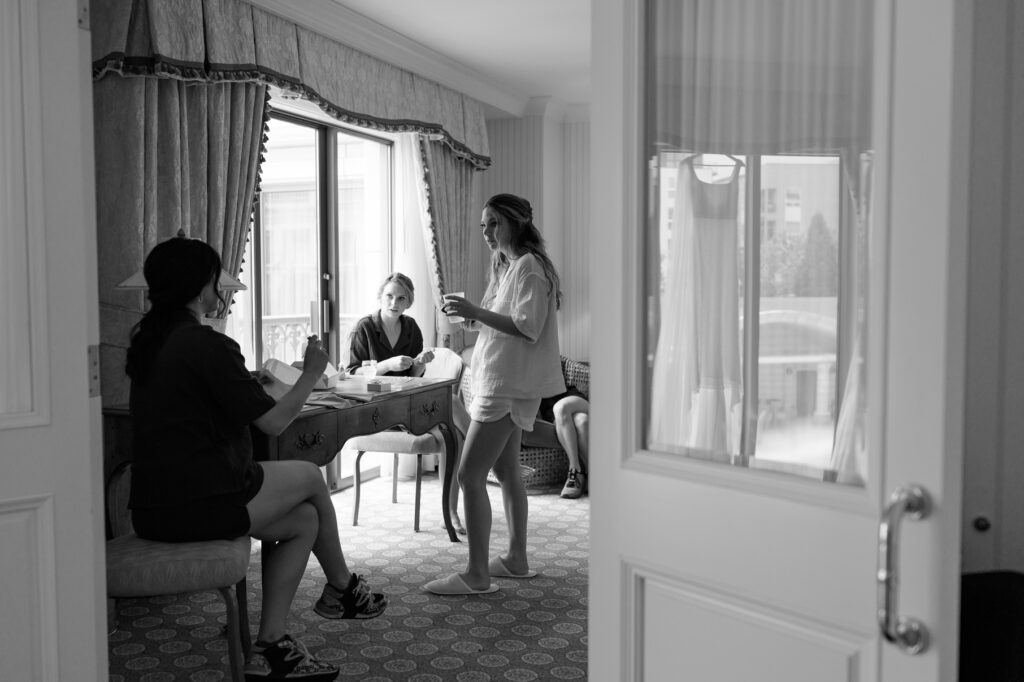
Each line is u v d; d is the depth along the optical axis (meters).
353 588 3.30
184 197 3.95
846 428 1.44
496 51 5.71
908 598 1.22
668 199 1.61
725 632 1.49
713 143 1.61
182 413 2.52
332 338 5.69
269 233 5.29
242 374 2.58
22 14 1.88
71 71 1.95
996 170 1.70
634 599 1.62
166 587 2.41
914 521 1.22
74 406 1.97
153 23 3.66
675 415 1.63
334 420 3.42
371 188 6.09
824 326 1.50
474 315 3.39
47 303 1.93
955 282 1.18
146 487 2.53
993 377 1.74
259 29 4.26
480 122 6.59
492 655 3.04
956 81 1.16
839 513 1.32
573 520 4.92
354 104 5.08
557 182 7.38
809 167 1.51
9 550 1.90
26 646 1.93
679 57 1.60
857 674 1.32
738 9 1.59
